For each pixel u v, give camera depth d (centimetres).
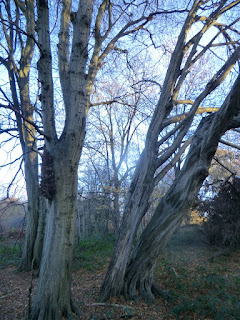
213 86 606
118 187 1611
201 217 1312
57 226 466
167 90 622
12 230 1666
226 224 1159
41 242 998
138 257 606
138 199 593
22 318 525
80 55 486
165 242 601
